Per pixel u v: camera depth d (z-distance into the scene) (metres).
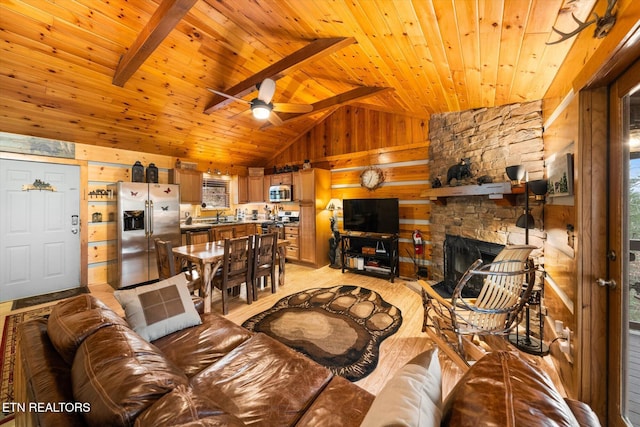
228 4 2.44
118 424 0.65
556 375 1.94
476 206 3.32
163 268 2.94
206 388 1.20
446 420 0.67
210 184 5.98
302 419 1.03
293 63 2.74
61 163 3.84
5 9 2.31
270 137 5.79
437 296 1.98
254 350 1.51
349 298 3.50
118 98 3.54
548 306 2.31
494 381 0.73
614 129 1.46
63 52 2.79
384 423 0.58
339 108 5.41
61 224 3.86
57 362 1.00
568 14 1.46
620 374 1.42
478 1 1.44
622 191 1.42
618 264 1.44
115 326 1.11
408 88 3.17
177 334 1.74
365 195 5.08
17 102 3.10
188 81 3.67
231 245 3.07
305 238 5.43
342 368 2.02
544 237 2.41
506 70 2.16
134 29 2.76
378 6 1.74
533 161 2.67
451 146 3.72
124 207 4.01
